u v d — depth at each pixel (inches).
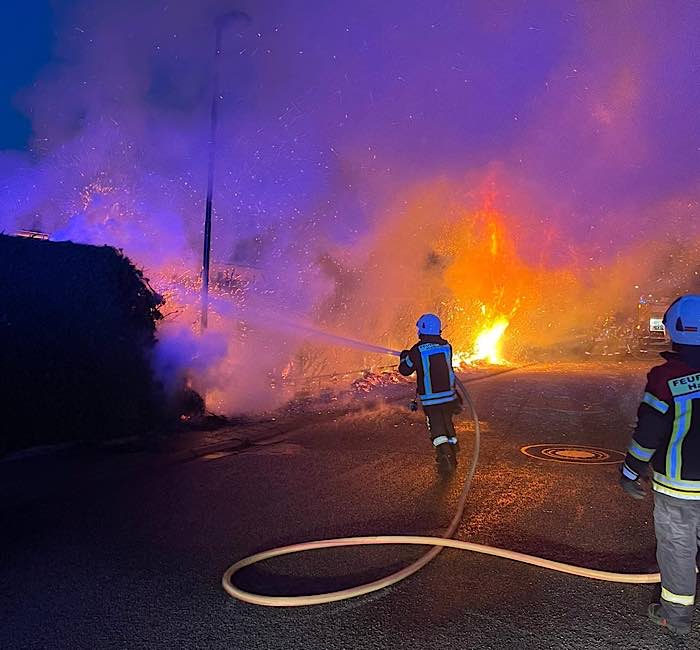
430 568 168.9
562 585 158.9
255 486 251.6
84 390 318.0
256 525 204.2
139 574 164.6
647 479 139.3
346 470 279.4
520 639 132.3
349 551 181.0
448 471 268.5
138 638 132.3
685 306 126.5
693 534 129.0
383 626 137.6
